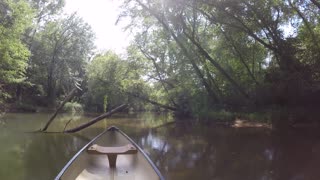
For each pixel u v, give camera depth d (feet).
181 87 93.86
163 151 43.55
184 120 93.86
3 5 77.10
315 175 30.40
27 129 67.41
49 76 148.05
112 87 109.09
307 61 64.75
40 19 137.18
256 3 68.54
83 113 123.95
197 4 74.23
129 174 27.58
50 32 144.05
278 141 50.34
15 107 121.60
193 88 90.79
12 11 77.82
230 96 84.43
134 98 111.45
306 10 68.59
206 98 85.76
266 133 59.88
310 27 68.64
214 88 90.12
